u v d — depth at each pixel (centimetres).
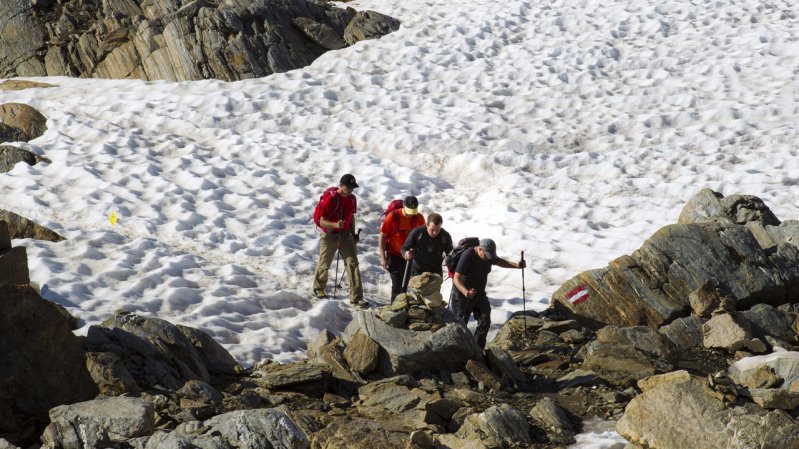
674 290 4062
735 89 7700
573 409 3017
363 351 3250
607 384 3253
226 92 7750
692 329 3778
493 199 6162
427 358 3228
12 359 2548
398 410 2867
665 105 7575
